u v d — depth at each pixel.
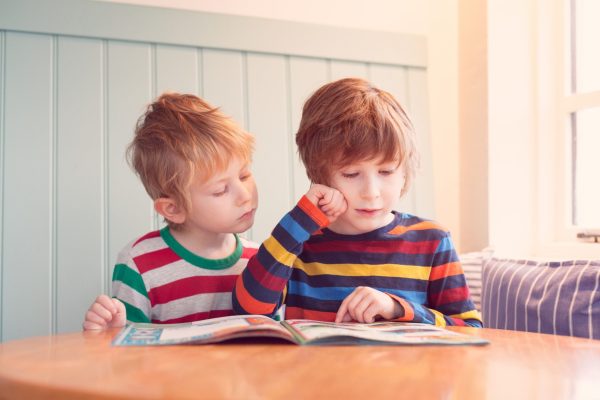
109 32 1.55
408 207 1.83
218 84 1.66
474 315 1.06
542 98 1.85
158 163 1.05
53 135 1.51
